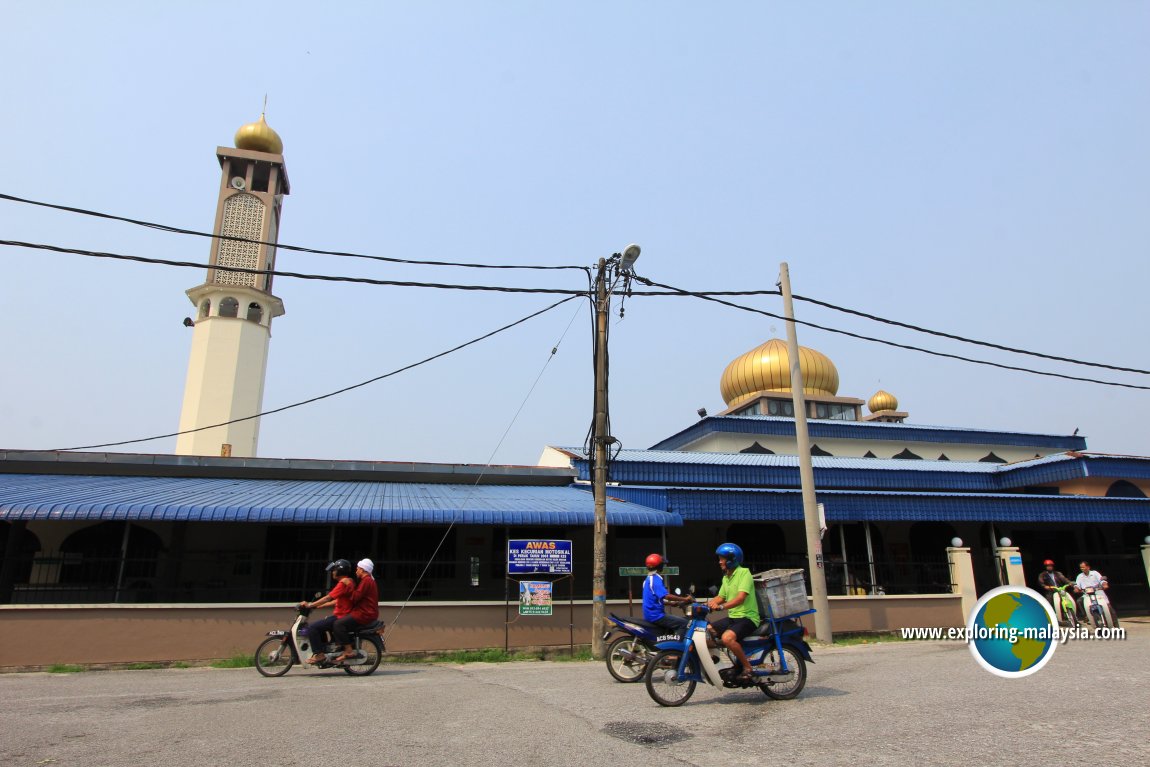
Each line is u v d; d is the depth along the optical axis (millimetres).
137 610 12477
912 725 6266
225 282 32438
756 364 33656
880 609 17000
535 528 18359
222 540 16922
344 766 5160
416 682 9625
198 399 30078
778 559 19109
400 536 17781
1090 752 5277
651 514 15484
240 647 12812
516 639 13953
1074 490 22734
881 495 18797
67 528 16344
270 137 37375
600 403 13367
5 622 11898
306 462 17719
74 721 6809
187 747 5727
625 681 9492
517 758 5352
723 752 5469
